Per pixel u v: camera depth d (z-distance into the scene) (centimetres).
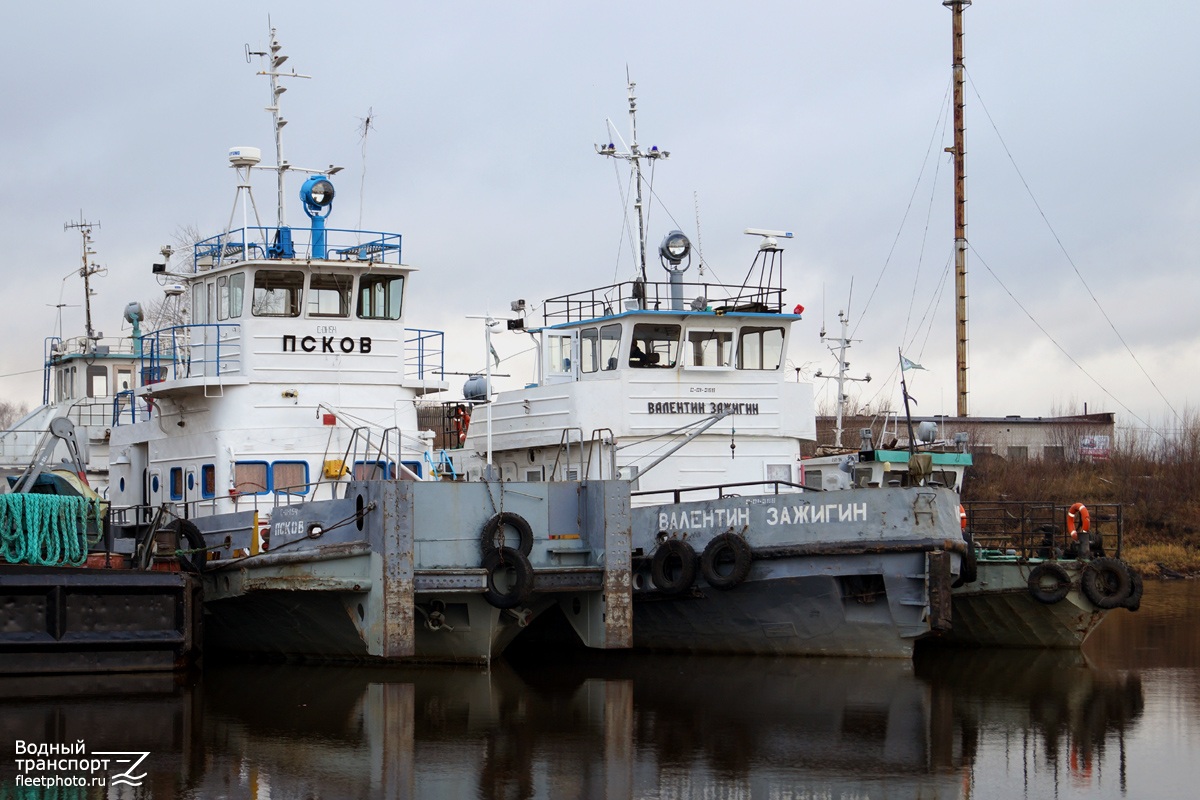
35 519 2166
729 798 1469
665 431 2719
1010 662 2516
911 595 2253
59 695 2033
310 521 2328
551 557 2325
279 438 2597
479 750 1688
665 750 1684
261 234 2709
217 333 2636
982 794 1490
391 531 2172
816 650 2417
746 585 2372
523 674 2311
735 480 2756
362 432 2642
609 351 2780
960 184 5109
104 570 2184
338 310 2670
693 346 2767
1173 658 2575
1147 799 1474
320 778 1551
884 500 2269
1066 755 1675
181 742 1730
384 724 1845
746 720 1873
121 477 3030
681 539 2439
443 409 3494
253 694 2080
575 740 1742
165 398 2792
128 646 2191
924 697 2066
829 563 2300
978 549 2705
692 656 2547
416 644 2397
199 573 2405
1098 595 2594
